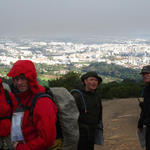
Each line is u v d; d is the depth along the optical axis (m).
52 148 1.83
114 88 13.92
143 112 3.12
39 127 1.65
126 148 4.45
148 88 3.08
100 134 3.07
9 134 1.80
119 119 7.13
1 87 1.81
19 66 1.70
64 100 1.92
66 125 1.89
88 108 2.92
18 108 1.78
